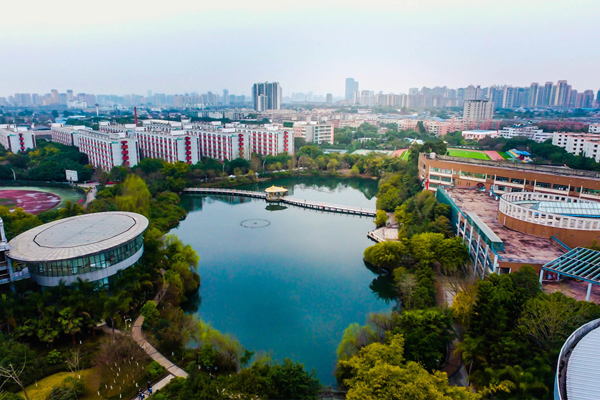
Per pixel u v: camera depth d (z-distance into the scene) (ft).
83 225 316.81
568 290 245.65
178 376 208.33
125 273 272.92
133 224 319.68
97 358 209.97
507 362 188.75
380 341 224.53
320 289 335.67
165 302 280.72
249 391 175.73
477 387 189.67
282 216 555.69
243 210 587.68
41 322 224.12
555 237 301.02
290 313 298.15
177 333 235.20
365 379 168.25
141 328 254.27
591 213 318.86
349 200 651.66
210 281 349.20
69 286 254.06
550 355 180.65
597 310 194.80
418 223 411.75
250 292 330.13
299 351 251.39
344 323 285.23
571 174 441.27
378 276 359.66
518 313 212.64
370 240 453.58
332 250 422.41
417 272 298.35
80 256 256.32
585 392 127.24
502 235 313.53
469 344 201.57
